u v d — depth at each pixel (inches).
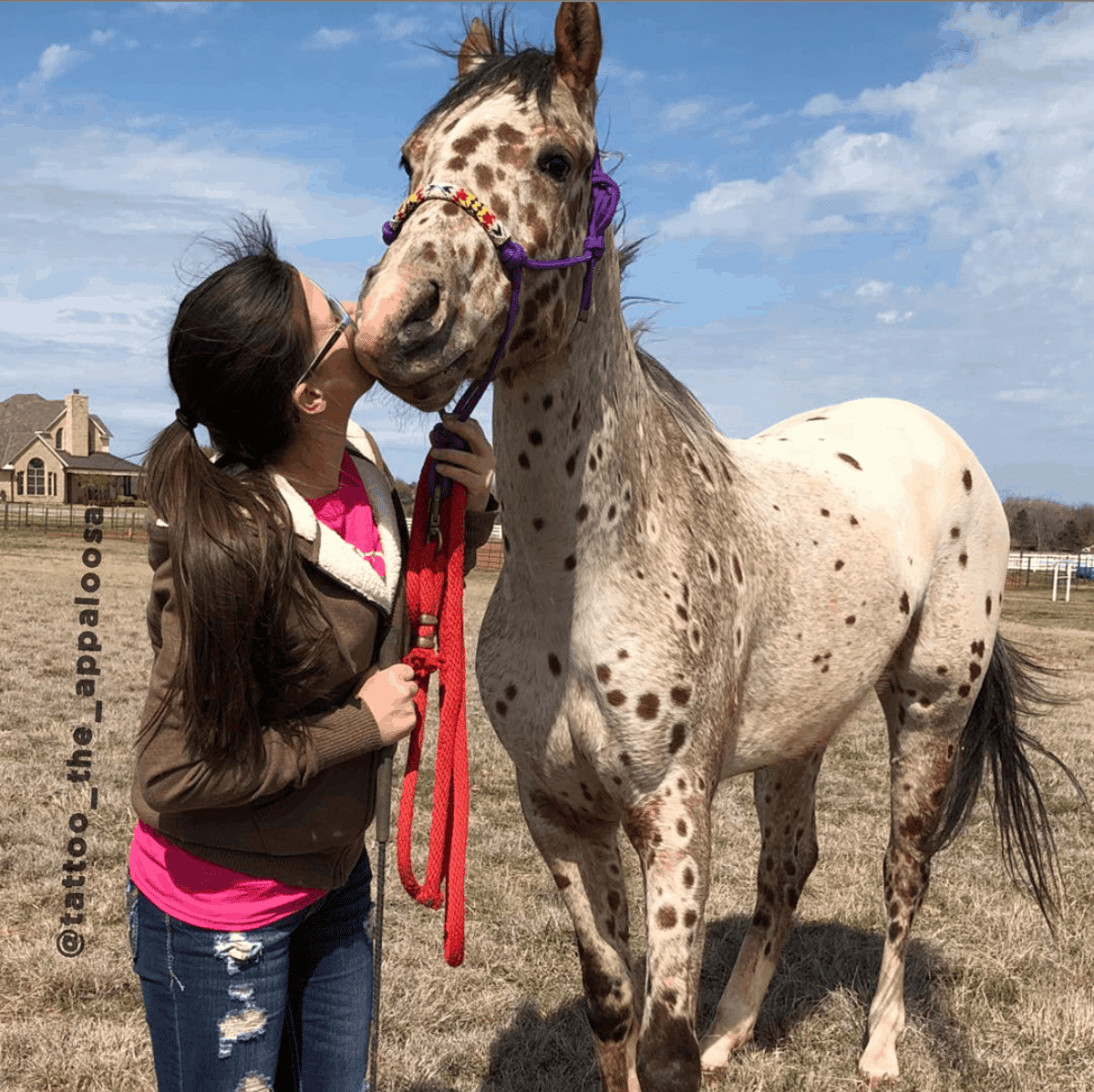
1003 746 134.3
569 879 94.2
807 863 124.8
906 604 119.5
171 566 55.0
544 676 87.6
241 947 59.4
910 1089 115.1
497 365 69.7
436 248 63.5
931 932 156.9
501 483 84.8
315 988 66.4
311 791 60.8
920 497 126.0
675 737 85.6
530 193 69.4
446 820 70.9
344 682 62.6
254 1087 61.1
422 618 68.6
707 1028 127.6
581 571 83.7
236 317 56.0
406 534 72.5
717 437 107.3
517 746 91.2
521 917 155.9
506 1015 127.6
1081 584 1251.2
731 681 94.7
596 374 82.0
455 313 63.6
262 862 59.7
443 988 131.9
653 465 89.8
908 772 128.0
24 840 176.6
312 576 59.8
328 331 60.1
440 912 157.2
